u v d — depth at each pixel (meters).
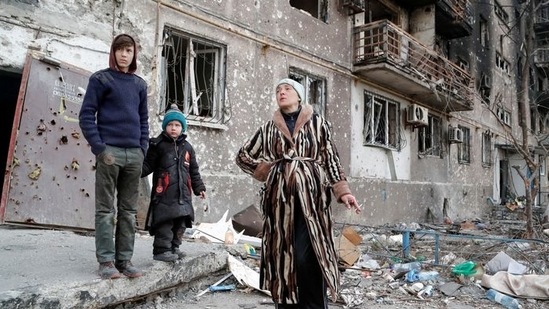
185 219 3.68
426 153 14.84
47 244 3.90
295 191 2.40
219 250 4.37
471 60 18.91
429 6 14.00
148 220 3.53
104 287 2.86
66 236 4.46
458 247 7.65
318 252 2.34
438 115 15.79
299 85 2.65
